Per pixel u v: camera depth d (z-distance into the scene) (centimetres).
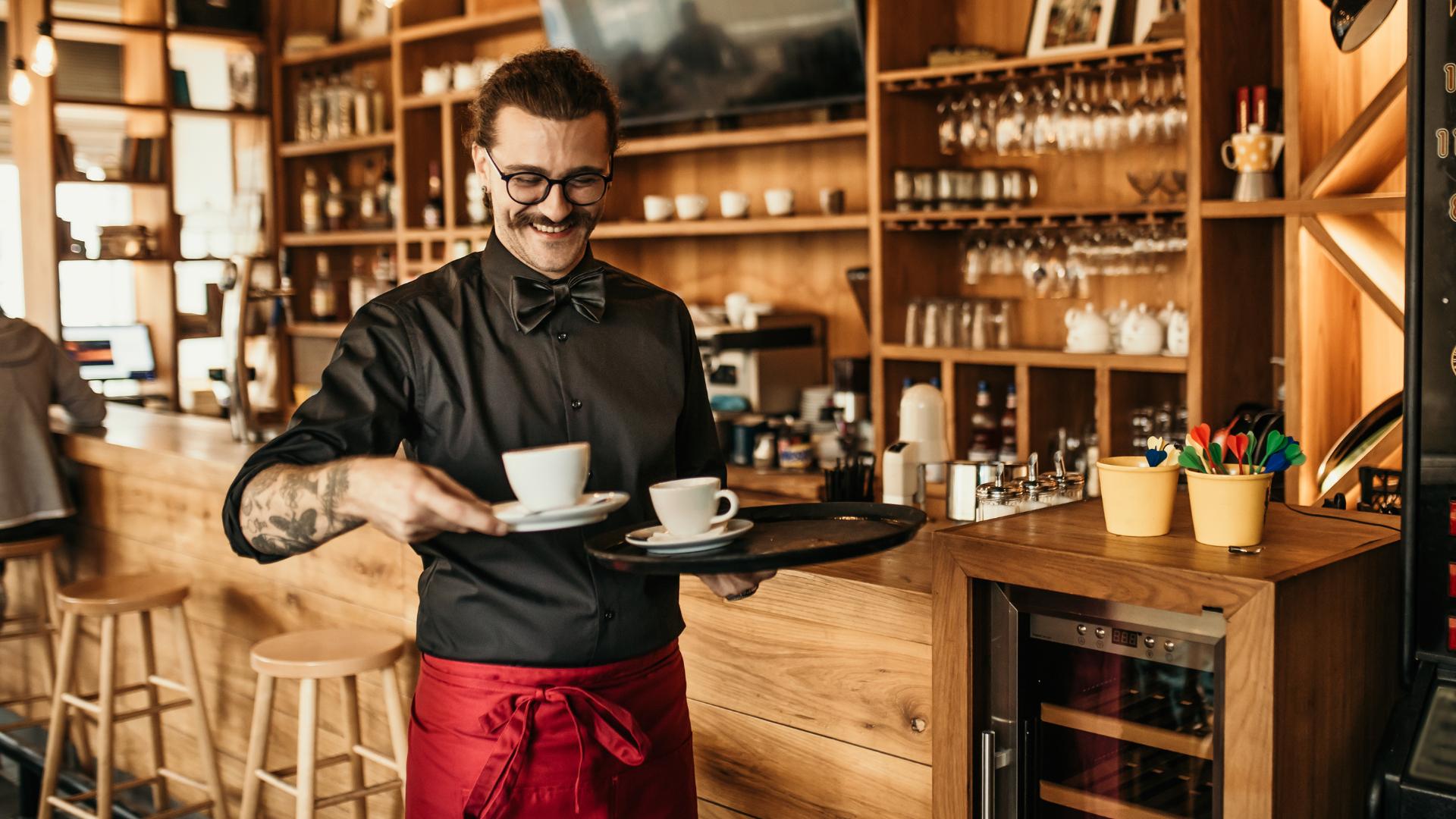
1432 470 153
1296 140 286
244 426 384
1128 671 165
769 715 213
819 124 407
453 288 166
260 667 263
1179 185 324
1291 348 286
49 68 509
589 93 153
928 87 370
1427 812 146
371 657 263
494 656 162
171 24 591
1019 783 173
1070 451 355
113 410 487
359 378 157
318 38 584
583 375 167
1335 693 158
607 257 496
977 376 381
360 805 279
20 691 445
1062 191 378
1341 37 222
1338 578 157
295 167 623
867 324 402
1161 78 330
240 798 350
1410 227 152
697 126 461
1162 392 365
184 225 660
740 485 372
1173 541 165
